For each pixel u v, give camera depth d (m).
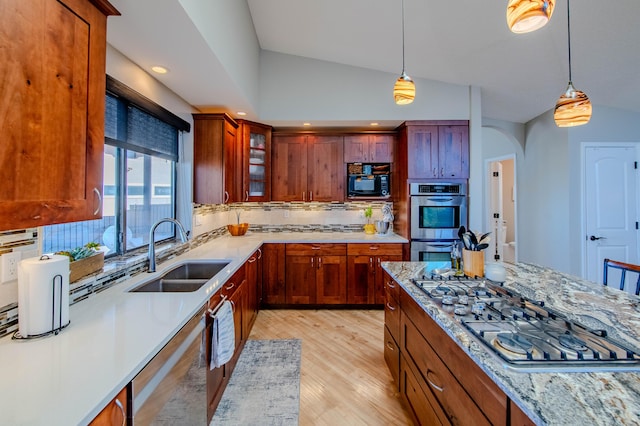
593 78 2.89
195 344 1.44
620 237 3.59
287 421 1.80
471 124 3.42
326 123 3.63
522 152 4.46
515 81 3.16
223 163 2.93
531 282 1.80
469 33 2.51
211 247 3.04
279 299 3.61
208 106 2.88
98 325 1.21
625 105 3.42
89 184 1.10
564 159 3.64
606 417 0.67
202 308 1.53
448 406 1.20
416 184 3.47
